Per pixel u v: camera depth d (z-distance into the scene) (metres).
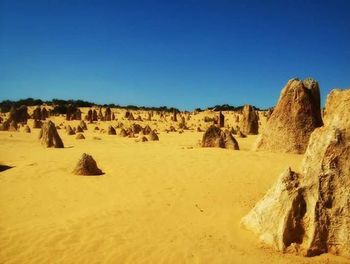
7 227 8.66
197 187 12.27
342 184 7.31
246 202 10.66
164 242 7.77
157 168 15.07
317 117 19.98
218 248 7.46
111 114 74.12
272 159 17.09
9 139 31.62
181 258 7.04
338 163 7.42
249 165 15.58
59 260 6.99
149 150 21.77
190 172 14.31
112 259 7.03
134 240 7.86
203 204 10.52
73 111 71.38
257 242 7.62
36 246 7.55
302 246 7.16
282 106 19.98
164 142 31.12
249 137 36.00
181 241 7.82
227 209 10.02
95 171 14.35
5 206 10.45
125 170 14.82
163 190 11.94
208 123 62.41
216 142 22.48
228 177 13.55
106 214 9.52
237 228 8.45
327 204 7.30
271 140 19.91
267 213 7.81
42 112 72.31
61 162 16.86
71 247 7.52
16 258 7.07
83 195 11.58
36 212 9.93
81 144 28.77
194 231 8.41
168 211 9.87
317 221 7.18
